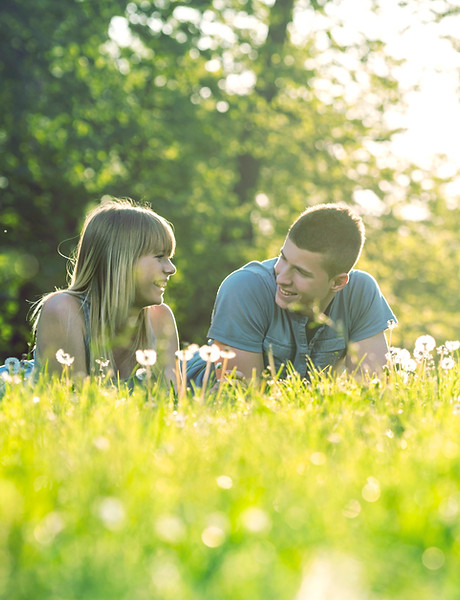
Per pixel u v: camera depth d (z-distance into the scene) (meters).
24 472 1.92
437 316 21.89
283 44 19.41
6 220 17.58
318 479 1.91
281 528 1.51
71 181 17.64
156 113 18.94
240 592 1.16
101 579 1.22
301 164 20.09
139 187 18.62
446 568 1.34
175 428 2.60
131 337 4.43
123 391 3.44
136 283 4.28
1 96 16.30
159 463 2.01
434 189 21.22
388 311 4.70
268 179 20.30
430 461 2.08
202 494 1.75
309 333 4.50
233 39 19.27
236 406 3.27
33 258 17.48
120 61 18.94
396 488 1.82
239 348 4.42
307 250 4.09
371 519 1.58
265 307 4.44
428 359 4.12
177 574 1.22
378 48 19.38
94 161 17.84
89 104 17.50
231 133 19.14
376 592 1.22
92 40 17.42
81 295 4.36
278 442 2.29
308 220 4.12
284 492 1.74
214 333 4.47
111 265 4.26
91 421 2.60
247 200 19.98
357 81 19.59
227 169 20.11
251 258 19.12
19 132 16.64
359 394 3.36
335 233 4.07
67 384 3.45
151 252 4.32
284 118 19.73
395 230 21.80
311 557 1.26
